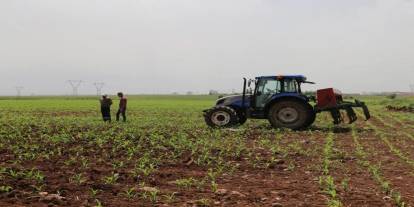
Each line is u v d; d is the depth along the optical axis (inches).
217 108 820.0
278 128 791.7
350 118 812.6
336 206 282.5
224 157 486.3
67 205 283.3
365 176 398.0
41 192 308.5
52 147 538.9
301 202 299.9
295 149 544.1
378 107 1916.8
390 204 298.7
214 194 319.3
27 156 462.0
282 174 404.5
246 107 834.8
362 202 302.5
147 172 388.5
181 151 514.6
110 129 745.0
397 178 388.8
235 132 736.3
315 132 775.7
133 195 310.2
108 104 949.2
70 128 793.6
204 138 645.9
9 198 293.9
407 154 526.3
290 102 797.9
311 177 391.5
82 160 438.9
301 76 818.8
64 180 353.1
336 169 430.3
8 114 1291.8
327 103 804.0
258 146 580.1
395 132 787.4
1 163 426.3
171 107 1904.5
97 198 301.4
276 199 307.6
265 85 824.3
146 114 1338.6
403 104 1686.8
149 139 622.2
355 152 535.8
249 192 328.8
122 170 400.5
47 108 1782.7
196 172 403.5
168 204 289.9
